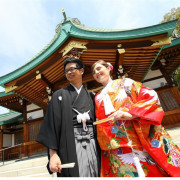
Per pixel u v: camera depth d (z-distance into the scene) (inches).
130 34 190.2
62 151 47.5
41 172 165.6
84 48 191.8
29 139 343.3
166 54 288.7
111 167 51.4
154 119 45.8
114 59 229.1
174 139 166.2
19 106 412.2
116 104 53.7
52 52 204.7
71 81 66.5
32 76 229.8
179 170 44.5
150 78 306.0
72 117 54.1
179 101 267.1
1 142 429.7
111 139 50.9
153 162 47.3
